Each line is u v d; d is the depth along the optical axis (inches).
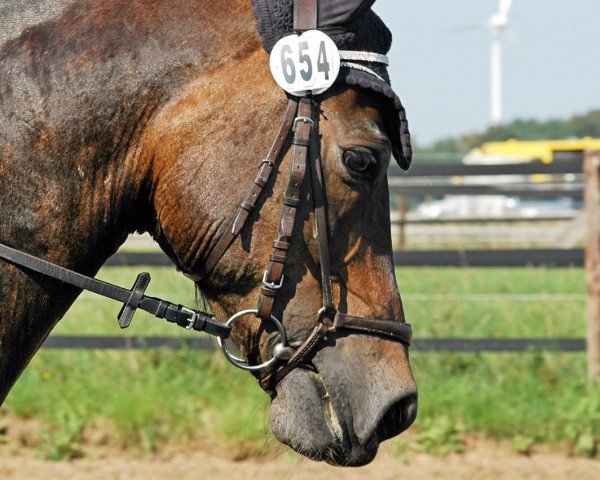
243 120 189.0
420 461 440.1
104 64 191.2
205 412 477.7
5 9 196.1
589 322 508.1
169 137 190.2
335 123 189.2
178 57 191.5
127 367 525.7
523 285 693.3
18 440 459.2
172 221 192.1
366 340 191.5
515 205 2047.2
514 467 434.3
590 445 447.2
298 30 189.9
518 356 535.2
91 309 582.6
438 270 753.0
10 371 195.2
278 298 189.3
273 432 193.6
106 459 444.1
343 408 189.3
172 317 194.5
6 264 189.9
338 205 189.0
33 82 190.7
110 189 193.5
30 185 189.3
